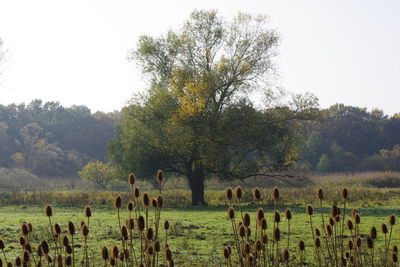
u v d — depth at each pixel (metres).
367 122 118.88
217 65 39.66
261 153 40.44
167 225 6.60
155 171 39.97
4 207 34.56
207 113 37.84
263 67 38.88
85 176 63.38
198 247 14.23
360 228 18.88
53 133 116.19
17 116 119.06
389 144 114.81
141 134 38.97
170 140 38.22
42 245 6.09
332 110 121.00
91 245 14.46
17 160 94.50
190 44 40.03
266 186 54.44
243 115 38.97
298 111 39.28
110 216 25.53
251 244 7.33
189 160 40.12
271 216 24.81
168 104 39.78
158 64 41.31
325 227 7.33
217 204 39.94
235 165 40.38
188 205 38.84
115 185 60.25
